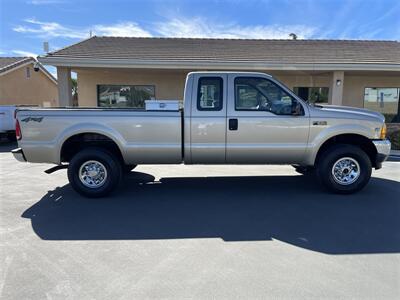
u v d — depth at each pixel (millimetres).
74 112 5465
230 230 4223
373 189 6145
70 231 4195
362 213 4848
